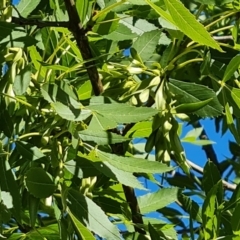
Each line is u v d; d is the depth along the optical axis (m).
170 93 1.03
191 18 0.77
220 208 1.01
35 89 1.00
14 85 0.94
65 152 0.92
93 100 0.94
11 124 0.94
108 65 1.05
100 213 0.87
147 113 0.89
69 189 0.88
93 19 0.99
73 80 1.06
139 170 0.88
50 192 0.88
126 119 0.89
